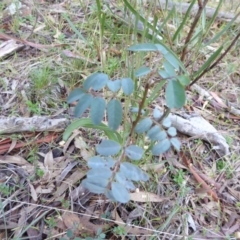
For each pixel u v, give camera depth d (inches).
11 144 22.1
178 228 20.0
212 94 27.3
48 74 25.9
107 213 19.8
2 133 22.2
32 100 24.8
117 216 19.9
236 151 23.9
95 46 27.5
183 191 21.2
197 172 22.5
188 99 26.4
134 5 21.8
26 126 22.4
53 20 31.0
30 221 19.5
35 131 22.6
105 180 13.6
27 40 29.1
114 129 12.8
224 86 28.1
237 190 22.1
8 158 21.7
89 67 27.1
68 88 25.6
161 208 20.6
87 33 29.8
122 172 13.8
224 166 22.8
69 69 26.6
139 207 20.4
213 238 19.9
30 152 21.8
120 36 28.6
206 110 26.1
